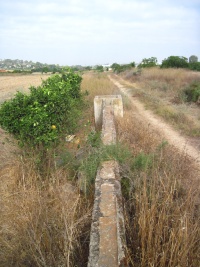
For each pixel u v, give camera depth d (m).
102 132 5.08
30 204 2.90
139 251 2.42
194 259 2.28
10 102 4.61
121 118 6.67
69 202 3.09
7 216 2.89
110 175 3.33
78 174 3.98
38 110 4.31
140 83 18.36
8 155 4.80
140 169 3.80
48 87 6.27
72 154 4.80
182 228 2.21
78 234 2.62
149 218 2.49
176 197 3.21
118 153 3.93
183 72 18.62
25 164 4.14
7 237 2.70
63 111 5.39
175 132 7.31
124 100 10.79
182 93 11.58
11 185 3.88
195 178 3.96
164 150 4.81
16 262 2.46
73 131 6.45
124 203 2.96
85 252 2.57
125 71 33.19
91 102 9.88
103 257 2.00
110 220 2.43
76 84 9.22
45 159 4.47
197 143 6.35
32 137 4.46
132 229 2.65
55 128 4.60
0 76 42.31
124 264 1.93
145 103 11.33
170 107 9.60
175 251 2.15
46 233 2.58
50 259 2.36
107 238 2.20
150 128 7.35
